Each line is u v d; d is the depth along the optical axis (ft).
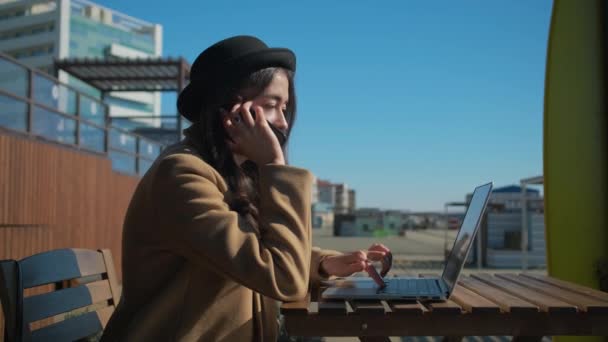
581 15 10.62
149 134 59.93
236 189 5.59
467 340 17.94
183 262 5.30
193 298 5.18
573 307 5.04
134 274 5.38
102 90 60.85
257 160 5.69
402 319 5.12
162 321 5.15
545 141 10.34
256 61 5.65
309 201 5.50
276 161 5.63
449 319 5.14
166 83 59.11
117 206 35.29
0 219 20.93
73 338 6.31
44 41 307.99
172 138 59.47
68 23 306.35
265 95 5.79
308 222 5.43
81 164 29.30
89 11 324.19
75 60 52.70
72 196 27.96
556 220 10.15
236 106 5.70
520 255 51.47
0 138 21.07
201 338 5.05
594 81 10.48
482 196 6.30
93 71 55.77
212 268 5.01
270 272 4.86
